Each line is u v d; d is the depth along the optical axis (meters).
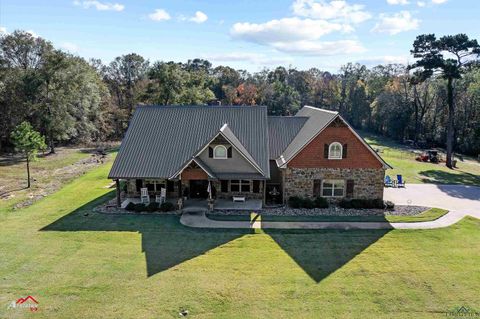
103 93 78.25
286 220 26.44
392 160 52.59
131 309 15.22
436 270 18.78
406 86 77.81
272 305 15.62
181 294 16.42
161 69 67.56
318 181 29.84
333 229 24.73
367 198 30.03
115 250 21.23
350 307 15.50
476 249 21.47
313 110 37.69
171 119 33.38
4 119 55.22
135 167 29.59
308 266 19.27
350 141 29.00
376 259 20.11
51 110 55.94
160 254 20.73
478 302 15.86
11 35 58.22
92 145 67.88
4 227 24.94
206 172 28.03
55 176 42.00
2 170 45.12
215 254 20.77
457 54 47.56
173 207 28.66
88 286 17.03
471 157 61.78
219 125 33.03
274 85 105.88
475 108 60.94
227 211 28.38
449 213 28.12
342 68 123.69
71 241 22.55
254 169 29.64
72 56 60.16
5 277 17.89
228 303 15.76
